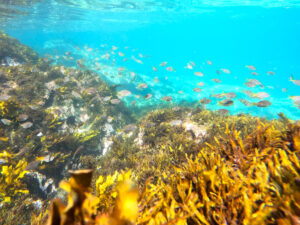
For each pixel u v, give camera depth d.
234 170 2.26
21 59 14.34
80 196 0.80
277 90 24.88
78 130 8.27
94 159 6.35
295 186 1.46
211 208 1.70
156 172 3.75
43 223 3.53
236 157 2.51
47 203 4.92
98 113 9.62
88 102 9.67
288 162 1.86
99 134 8.67
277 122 5.83
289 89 27.83
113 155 6.16
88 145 7.70
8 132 6.28
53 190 5.58
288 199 1.42
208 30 85.44
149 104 13.28
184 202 1.84
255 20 44.75
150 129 6.86
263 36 109.44
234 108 14.22
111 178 2.31
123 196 0.84
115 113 10.41
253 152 2.61
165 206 1.77
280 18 40.84
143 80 17.33
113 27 58.72
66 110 8.73
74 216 0.79
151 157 4.88
